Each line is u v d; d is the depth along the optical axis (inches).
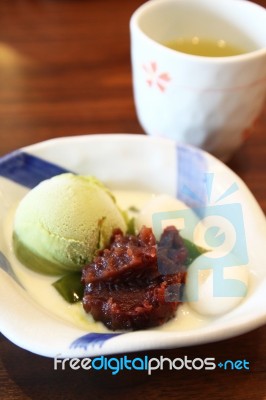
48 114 15.5
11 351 10.3
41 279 11.3
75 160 13.0
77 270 11.5
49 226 11.3
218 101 12.5
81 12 19.9
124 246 10.9
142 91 13.4
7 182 12.3
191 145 13.8
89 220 11.4
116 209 12.1
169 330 10.4
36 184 12.6
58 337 9.4
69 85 16.6
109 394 9.8
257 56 12.0
